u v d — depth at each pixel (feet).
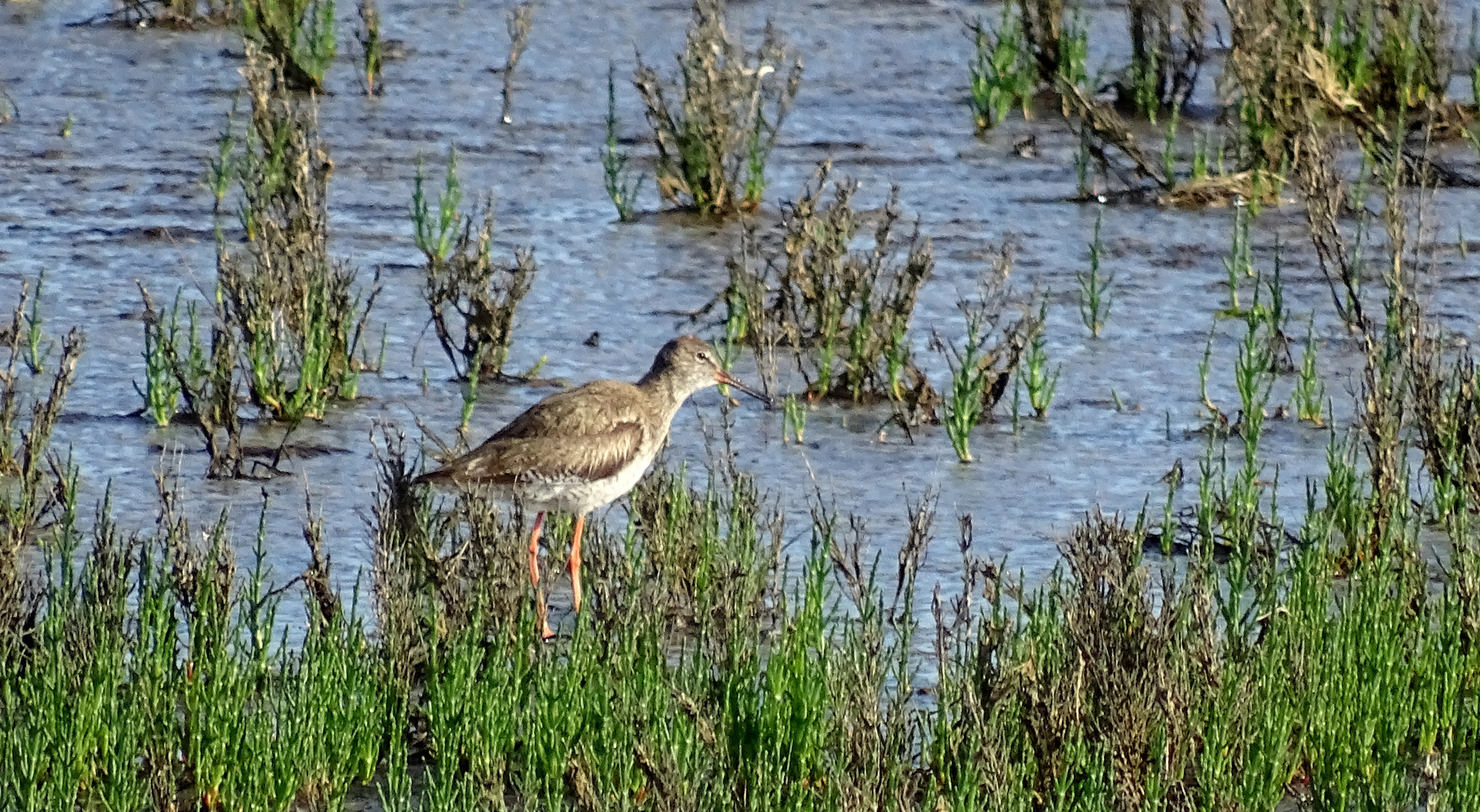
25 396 52.54
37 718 32.96
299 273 54.34
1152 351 58.39
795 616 36.96
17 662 34.86
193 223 67.67
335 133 78.18
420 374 55.83
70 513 37.88
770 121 81.10
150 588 35.53
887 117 82.28
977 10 99.50
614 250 66.39
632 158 76.43
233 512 45.65
